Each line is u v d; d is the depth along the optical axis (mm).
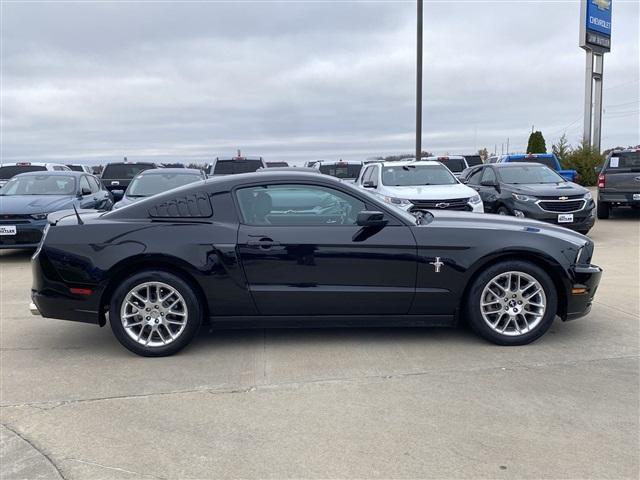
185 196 4781
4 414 3623
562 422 3402
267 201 4793
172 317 4668
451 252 4672
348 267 4652
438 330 5258
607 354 4555
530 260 4773
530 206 10773
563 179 11945
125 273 4645
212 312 4691
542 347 4742
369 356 4582
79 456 3105
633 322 5422
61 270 4609
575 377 4090
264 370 4316
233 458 3059
